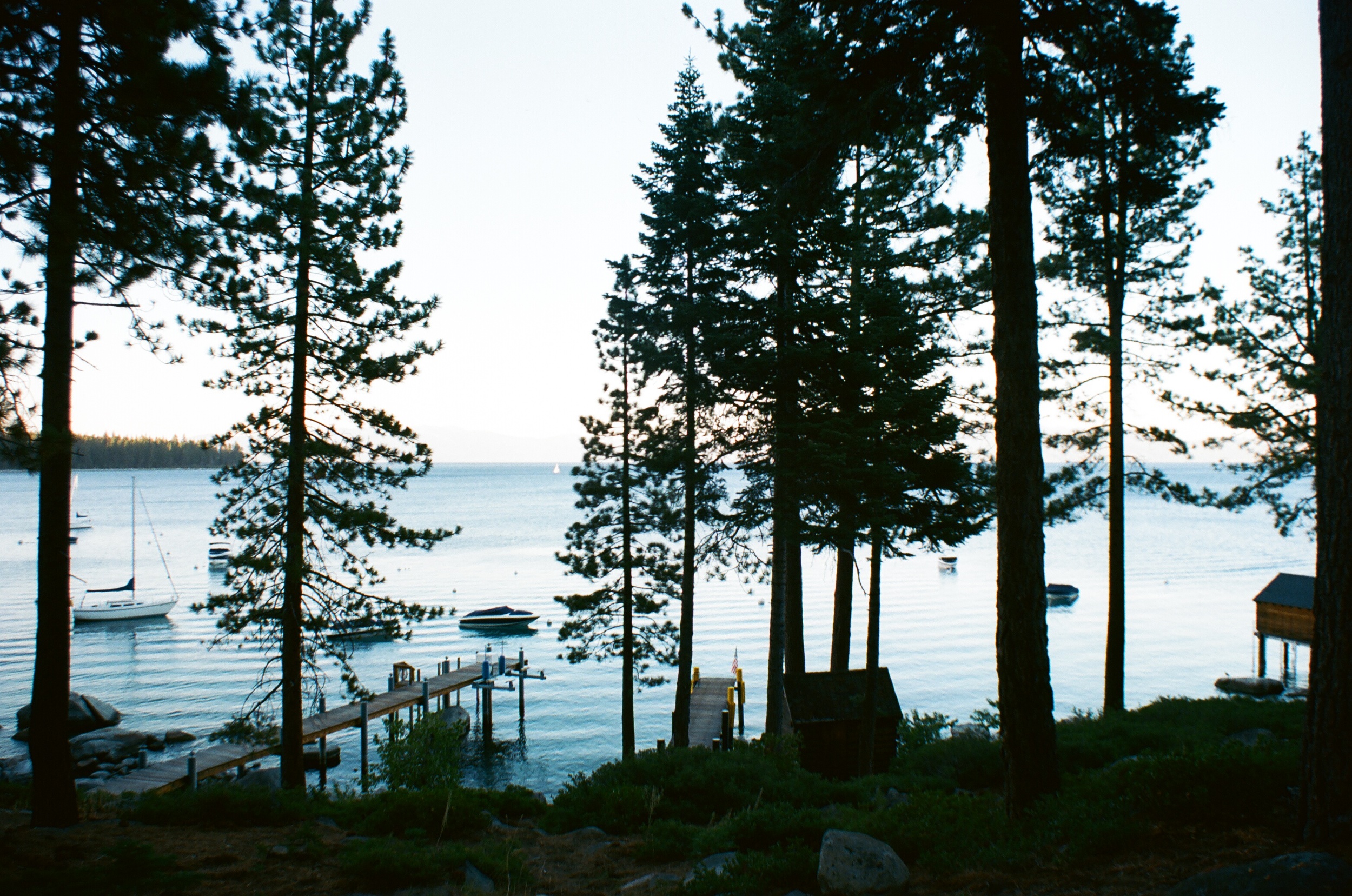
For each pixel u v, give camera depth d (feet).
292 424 55.11
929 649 151.02
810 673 72.13
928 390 61.72
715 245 69.51
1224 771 24.34
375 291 55.36
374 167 55.77
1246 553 307.37
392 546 57.26
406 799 35.42
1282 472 62.18
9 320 26.89
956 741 48.44
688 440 73.36
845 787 42.22
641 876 29.60
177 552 316.81
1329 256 21.38
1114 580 58.29
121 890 23.90
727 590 228.22
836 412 63.98
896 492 61.41
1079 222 58.70
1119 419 59.00
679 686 74.18
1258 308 64.49
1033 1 30.83
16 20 26.00
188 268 31.01
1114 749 41.88
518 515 494.59
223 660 151.23
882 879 24.27
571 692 132.46
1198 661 140.05
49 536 30.91
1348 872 17.21
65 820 31.17
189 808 34.30
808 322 64.90
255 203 33.53
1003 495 29.48
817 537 63.77
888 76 32.94
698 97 75.87
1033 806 27.71
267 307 53.31
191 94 27.73
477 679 123.75
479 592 222.69
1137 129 34.55
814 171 37.93
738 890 25.22
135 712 117.29
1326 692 20.67
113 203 28.07
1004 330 29.60
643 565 82.33
